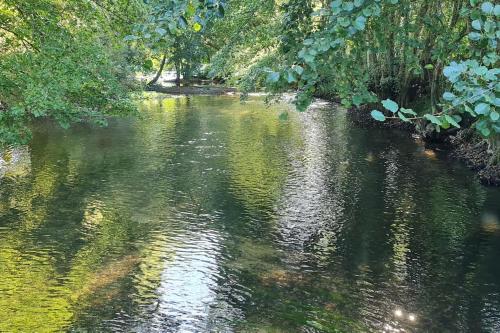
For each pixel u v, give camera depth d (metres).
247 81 17.23
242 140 26.44
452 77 3.27
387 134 28.30
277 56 12.57
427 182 18.45
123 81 27.64
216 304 10.09
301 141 26.27
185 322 9.45
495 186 17.77
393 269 11.55
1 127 11.92
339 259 12.12
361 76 6.66
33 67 12.12
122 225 14.44
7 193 17.36
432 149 24.06
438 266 11.66
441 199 16.45
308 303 10.11
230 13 18.50
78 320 9.51
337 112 36.97
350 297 10.32
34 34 12.52
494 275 11.16
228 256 12.34
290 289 10.69
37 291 10.62
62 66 12.11
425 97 29.88
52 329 9.20
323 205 16.00
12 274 11.38
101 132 28.78
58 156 22.84
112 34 12.78
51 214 15.32
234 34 19.16
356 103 6.24
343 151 23.88
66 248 12.86
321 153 23.42
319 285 10.84
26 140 12.82
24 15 12.66
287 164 21.28
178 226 14.34
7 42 13.14
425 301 10.13
